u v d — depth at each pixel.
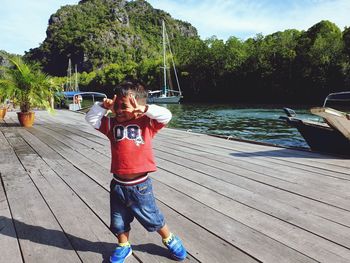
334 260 2.22
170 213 3.08
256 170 4.56
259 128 17.36
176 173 4.48
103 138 7.86
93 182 4.14
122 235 2.22
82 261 2.28
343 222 2.82
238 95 54.88
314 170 4.50
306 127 5.72
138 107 2.00
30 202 3.44
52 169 4.84
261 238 2.56
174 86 64.25
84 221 2.93
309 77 42.91
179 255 2.24
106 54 116.69
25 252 2.40
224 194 3.58
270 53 49.38
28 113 10.29
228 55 55.69
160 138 7.69
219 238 2.57
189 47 64.69
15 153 6.09
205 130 16.98
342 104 35.41
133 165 2.04
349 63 39.34
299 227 2.74
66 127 10.20
